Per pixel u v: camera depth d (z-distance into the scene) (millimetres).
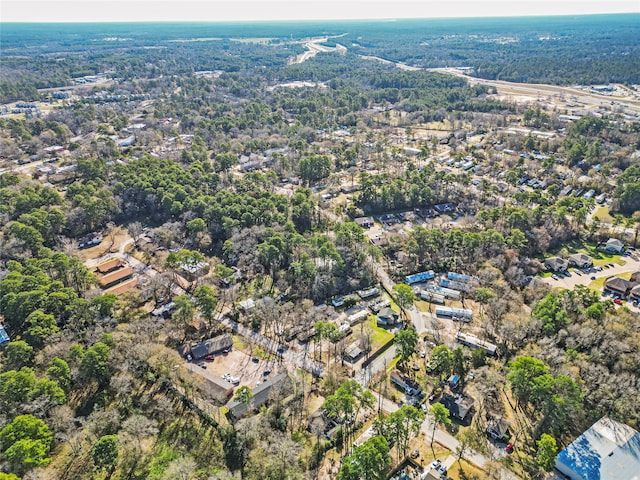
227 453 107438
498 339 146250
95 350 123875
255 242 196625
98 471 101375
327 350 144125
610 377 116812
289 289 175625
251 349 143875
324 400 124125
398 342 134375
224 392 122688
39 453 96312
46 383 112000
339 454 107625
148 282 177375
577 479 97750
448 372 131375
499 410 118812
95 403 120125
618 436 104875
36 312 138875
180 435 111938
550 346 131125
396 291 161750
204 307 149500
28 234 182875
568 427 111688
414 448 108500
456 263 191250
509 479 99000
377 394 125750
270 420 115312
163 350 132375
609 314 143500
